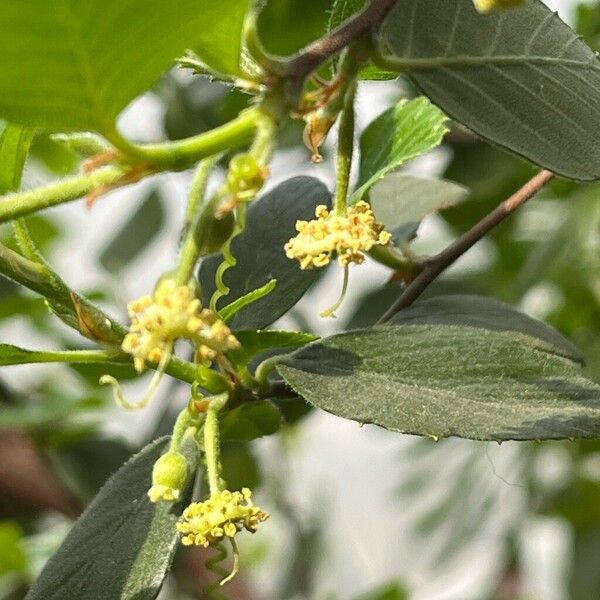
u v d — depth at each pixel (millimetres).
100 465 536
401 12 331
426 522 692
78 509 587
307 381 330
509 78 333
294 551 686
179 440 336
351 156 323
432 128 368
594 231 535
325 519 786
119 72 288
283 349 388
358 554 925
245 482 609
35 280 337
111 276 640
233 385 348
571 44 339
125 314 632
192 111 561
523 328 380
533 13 338
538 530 813
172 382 481
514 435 316
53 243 793
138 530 344
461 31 333
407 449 719
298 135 540
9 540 515
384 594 669
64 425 552
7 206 294
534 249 573
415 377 329
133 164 294
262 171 295
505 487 665
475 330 333
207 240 304
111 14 283
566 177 330
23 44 283
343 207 323
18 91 287
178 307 301
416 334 334
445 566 753
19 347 340
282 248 380
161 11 285
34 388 650
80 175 297
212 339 303
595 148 332
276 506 697
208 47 298
